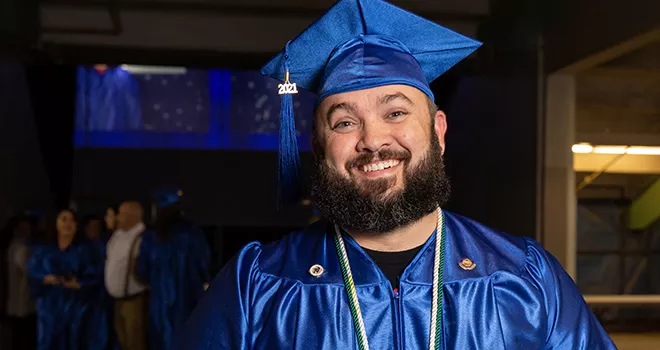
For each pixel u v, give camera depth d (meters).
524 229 4.17
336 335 1.01
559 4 3.73
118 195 7.70
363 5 1.10
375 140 1.01
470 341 1.01
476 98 5.23
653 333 4.03
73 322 4.06
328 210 1.05
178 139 7.93
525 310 1.05
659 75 3.83
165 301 4.07
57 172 7.05
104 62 5.27
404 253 1.08
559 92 3.92
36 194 6.39
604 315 4.14
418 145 1.04
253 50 5.07
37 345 4.09
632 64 3.64
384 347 1.00
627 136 3.99
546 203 3.92
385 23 1.13
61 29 4.98
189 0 4.95
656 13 2.76
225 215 7.86
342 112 1.05
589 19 3.39
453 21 4.77
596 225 4.54
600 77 3.93
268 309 1.06
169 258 4.09
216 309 1.09
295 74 1.22
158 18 4.98
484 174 5.02
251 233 7.72
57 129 6.99
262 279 1.09
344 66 1.08
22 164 6.00
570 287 1.15
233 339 1.06
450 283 1.04
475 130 5.26
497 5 4.64
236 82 7.97
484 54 4.83
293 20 5.04
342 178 1.04
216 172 7.92
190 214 7.82
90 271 4.11
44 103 6.66
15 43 5.00
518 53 4.28
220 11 4.98
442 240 1.09
